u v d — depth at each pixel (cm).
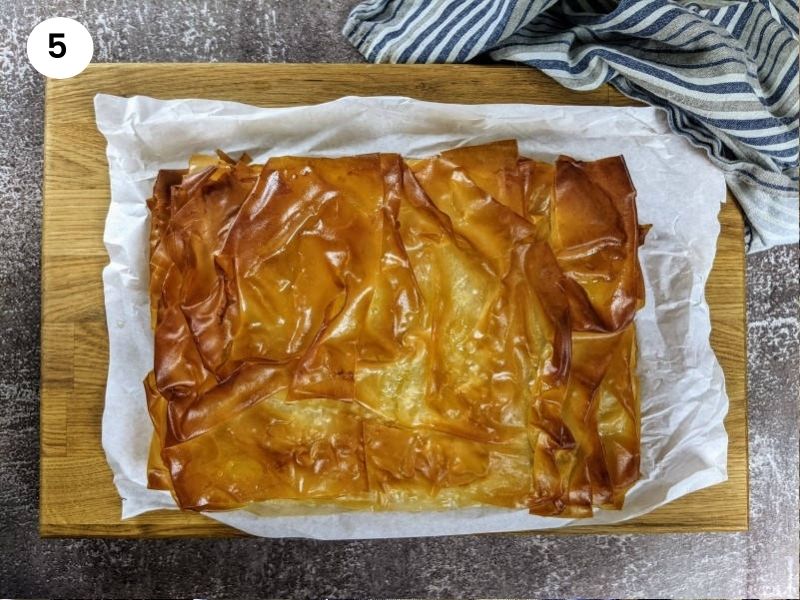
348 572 65
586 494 53
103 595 64
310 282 51
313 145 58
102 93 57
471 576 65
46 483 57
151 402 54
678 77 57
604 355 53
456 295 51
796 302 66
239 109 57
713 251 58
